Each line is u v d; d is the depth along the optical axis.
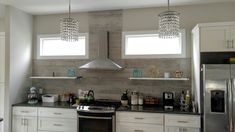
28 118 3.74
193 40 3.64
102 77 4.12
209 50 3.11
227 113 2.87
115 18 4.08
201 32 3.15
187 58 3.78
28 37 4.27
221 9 3.66
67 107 3.61
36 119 3.71
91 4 3.72
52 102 4.05
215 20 3.67
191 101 3.64
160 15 2.48
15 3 3.64
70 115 3.60
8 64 3.72
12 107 3.79
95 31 4.16
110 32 4.09
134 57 3.97
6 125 3.71
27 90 4.25
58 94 4.30
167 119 3.23
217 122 2.91
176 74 3.71
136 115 3.34
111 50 4.07
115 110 3.42
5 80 3.74
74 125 3.58
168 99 3.67
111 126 3.37
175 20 2.43
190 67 3.76
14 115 3.78
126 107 3.56
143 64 3.94
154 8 3.92
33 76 4.39
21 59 4.05
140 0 3.53
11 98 3.78
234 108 2.86
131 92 3.95
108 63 3.76
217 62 3.28
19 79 3.99
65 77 4.04
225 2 3.63
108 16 4.11
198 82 3.21
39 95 4.32
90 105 3.61
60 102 4.07
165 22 2.43
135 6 3.85
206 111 2.94
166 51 3.94
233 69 2.87
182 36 3.79
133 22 4.00
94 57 4.15
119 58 4.04
